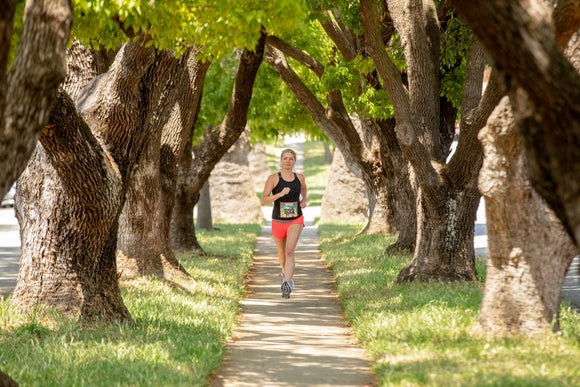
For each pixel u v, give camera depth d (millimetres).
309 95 38781
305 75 42656
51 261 16969
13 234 49375
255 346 16703
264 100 45781
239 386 13125
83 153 15195
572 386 10867
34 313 16422
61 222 16875
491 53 9086
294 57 34312
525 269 14758
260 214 59406
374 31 22109
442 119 29875
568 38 11219
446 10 27656
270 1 12039
